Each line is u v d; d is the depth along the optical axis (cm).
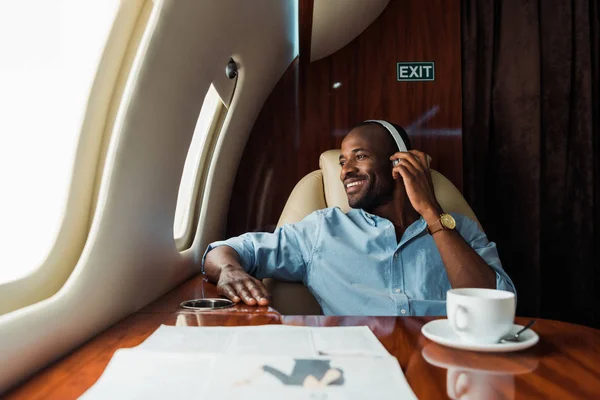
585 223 269
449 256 156
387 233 179
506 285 156
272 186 269
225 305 131
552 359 78
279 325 100
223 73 185
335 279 174
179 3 120
